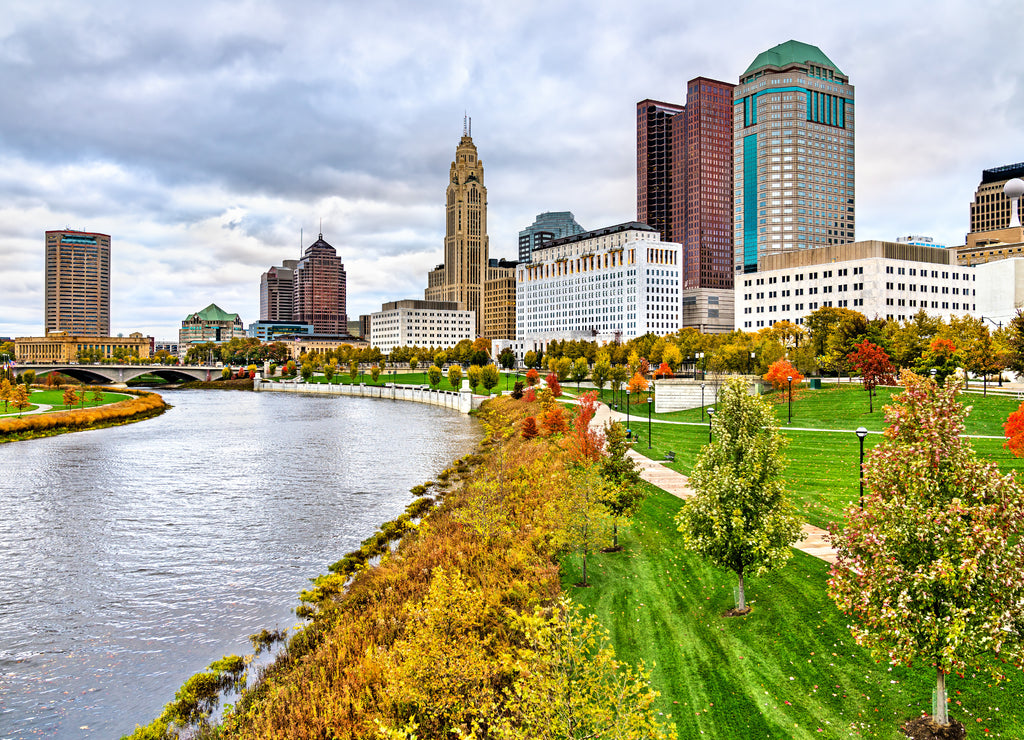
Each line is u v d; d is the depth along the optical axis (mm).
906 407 26219
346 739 26328
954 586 23094
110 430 140375
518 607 36562
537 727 21141
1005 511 23469
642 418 109438
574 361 181125
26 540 61031
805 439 77500
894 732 25125
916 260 198500
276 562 54562
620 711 20703
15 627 43250
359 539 60125
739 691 28562
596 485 42750
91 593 48688
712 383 117250
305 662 35188
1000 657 25953
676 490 59594
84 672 37719
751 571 34719
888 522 25188
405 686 26391
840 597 26562
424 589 41219
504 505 56531
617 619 35656
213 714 32375
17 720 33250
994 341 109875
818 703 27328
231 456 105438
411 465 96125
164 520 67250
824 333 141625
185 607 45969
